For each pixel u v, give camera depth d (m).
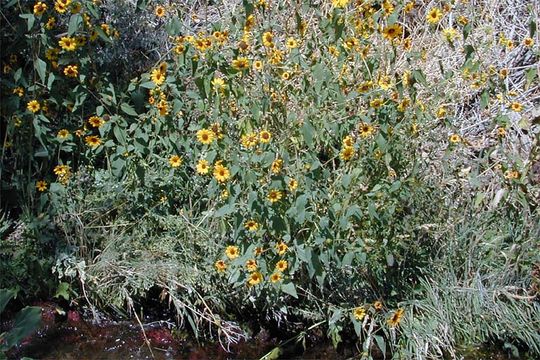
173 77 4.02
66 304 4.29
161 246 4.28
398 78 3.93
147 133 4.11
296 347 4.15
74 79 4.46
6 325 4.09
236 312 4.25
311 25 4.42
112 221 4.39
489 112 5.02
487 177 4.61
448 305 4.13
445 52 5.28
